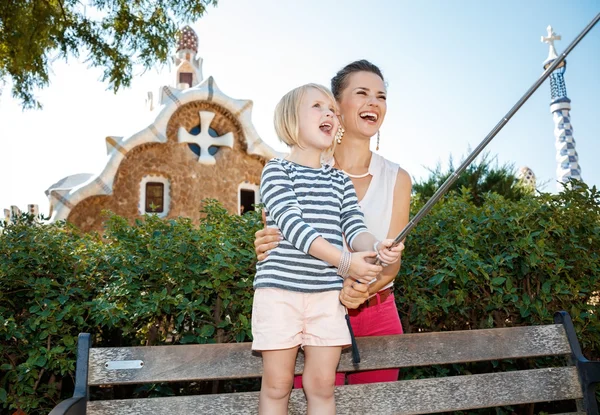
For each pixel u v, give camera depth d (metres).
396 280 3.26
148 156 17.34
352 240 2.17
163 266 2.95
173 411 2.13
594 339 3.21
